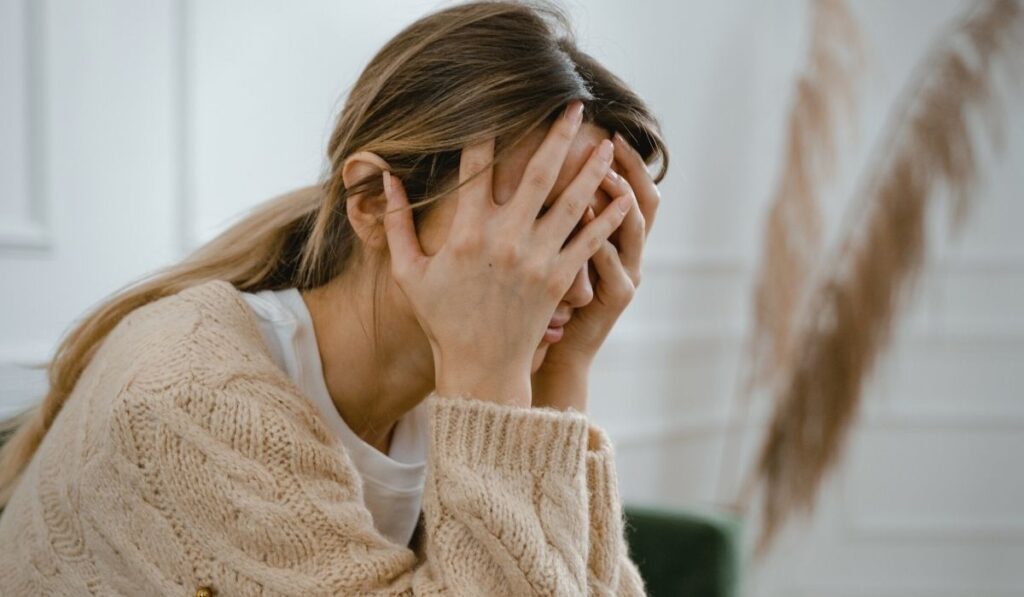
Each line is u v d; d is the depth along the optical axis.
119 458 0.74
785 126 2.69
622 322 2.42
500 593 0.76
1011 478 2.97
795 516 2.72
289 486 0.74
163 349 0.77
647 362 2.51
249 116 1.67
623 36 2.36
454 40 0.80
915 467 2.98
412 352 0.88
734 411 2.80
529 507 0.78
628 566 0.95
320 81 1.79
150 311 0.85
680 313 2.63
